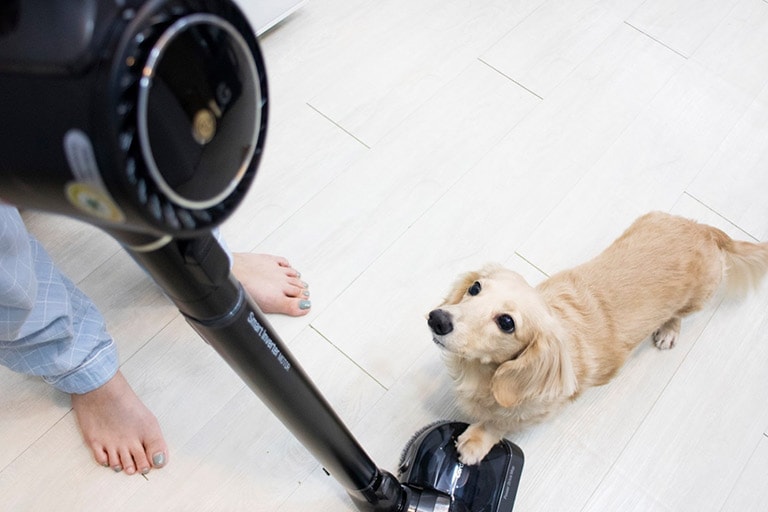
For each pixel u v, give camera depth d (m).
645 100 1.94
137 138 0.38
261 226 1.67
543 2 2.11
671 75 1.99
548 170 1.80
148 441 1.38
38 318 1.17
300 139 1.80
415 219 1.70
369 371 1.50
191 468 1.39
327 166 1.76
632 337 1.39
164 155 0.40
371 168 1.77
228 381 1.48
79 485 1.36
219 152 0.44
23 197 0.42
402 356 1.52
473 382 1.32
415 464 1.33
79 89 0.35
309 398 0.90
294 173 1.75
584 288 1.38
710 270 1.47
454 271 1.63
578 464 1.43
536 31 2.05
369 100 1.88
